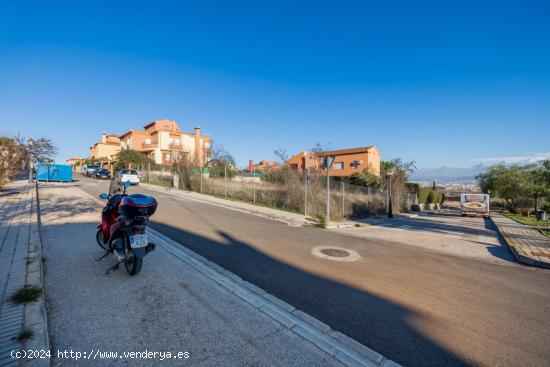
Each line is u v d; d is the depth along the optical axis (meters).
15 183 19.33
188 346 2.74
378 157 45.25
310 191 13.98
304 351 2.79
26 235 6.05
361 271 5.43
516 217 22.91
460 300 4.25
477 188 45.03
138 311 3.34
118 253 4.35
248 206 14.48
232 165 30.73
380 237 9.63
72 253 5.30
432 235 10.61
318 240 8.17
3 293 3.46
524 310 3.97
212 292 4.00
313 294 4.21
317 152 18.50
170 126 48.88
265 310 3.59
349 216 15.04
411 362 2.72
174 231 7.79
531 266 6.54
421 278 5.20
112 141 58.75
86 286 3.95
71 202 11.75
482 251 8.02
